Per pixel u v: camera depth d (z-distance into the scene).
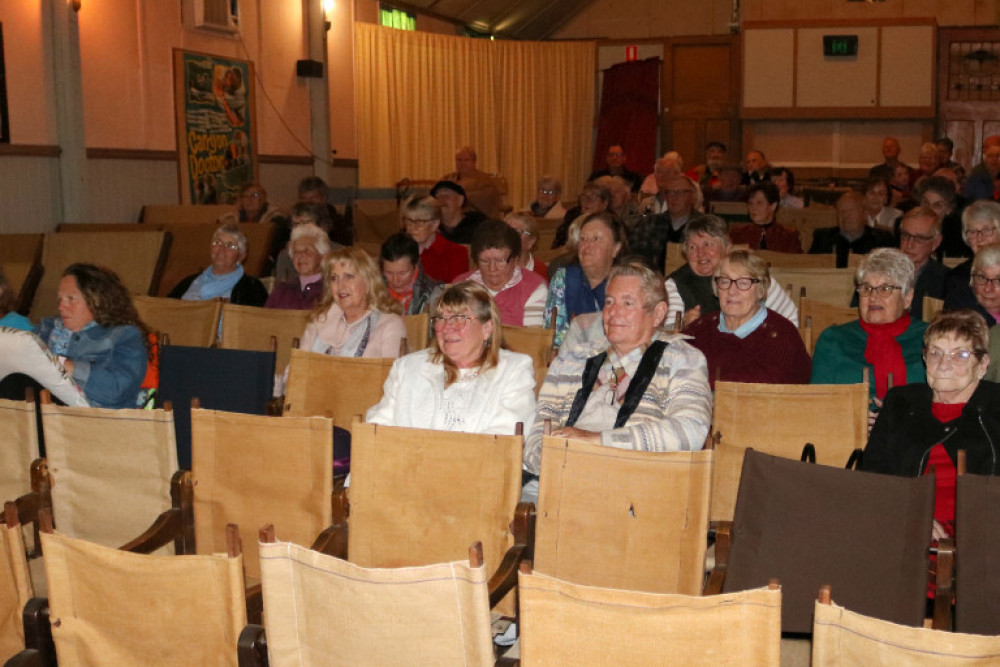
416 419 3.42
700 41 14.40
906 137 13.70
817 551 2.61
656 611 1.82
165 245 7.91
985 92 13.50
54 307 7.75
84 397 4.06
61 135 8.61
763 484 2.68
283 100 11.45
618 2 15.52
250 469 3.08
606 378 3.37
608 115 14.76
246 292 6.07
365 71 12.65
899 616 2.53
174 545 3.15
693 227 4.96
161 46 9.56
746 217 9.23
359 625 2.02
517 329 4.66
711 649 1.80
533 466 3.35
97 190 8.92
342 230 8.91
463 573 1.94
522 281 5.21
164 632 2.19
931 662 1.65
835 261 6.38
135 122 9.32
